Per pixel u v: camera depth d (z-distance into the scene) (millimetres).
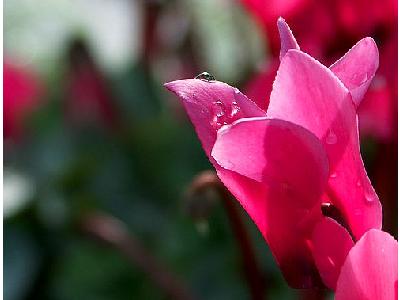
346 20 369
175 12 532
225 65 580
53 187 486
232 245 465
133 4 619
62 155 512
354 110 247
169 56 537
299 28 373
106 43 647
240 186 255
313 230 255
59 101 545
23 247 479
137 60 551
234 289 457
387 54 363
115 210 490
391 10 364
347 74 257
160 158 510
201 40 561
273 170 251
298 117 250
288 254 259
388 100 361
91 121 527
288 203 255
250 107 254
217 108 253
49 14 726
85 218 470
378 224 252
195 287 460
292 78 249
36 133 529
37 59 696
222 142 248
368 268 245
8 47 706
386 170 363
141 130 516
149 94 542
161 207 495
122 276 473
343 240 254
